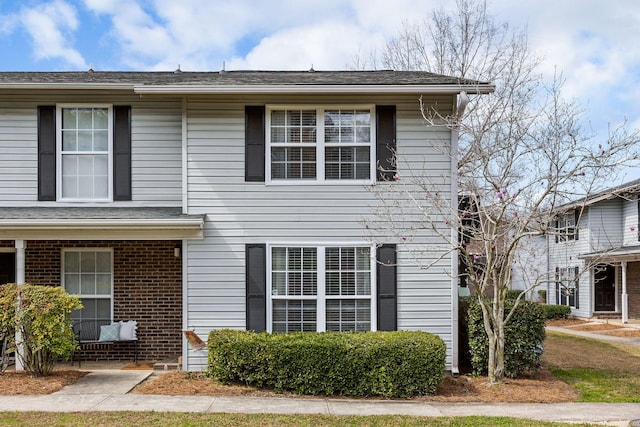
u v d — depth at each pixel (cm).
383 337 900
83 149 1098
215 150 1023
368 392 865
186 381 927
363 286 1016
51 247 1128
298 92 993
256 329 1005
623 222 2322
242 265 1016
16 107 1095
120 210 1064
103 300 1133
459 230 1073
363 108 1033
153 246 1139
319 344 873
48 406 761
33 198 1090
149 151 1106
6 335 946
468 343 1021
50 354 955
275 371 876
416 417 735
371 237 1012
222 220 1017
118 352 1127
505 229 1014
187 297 1010
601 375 1063
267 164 1023
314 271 1016
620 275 2453
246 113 1023
